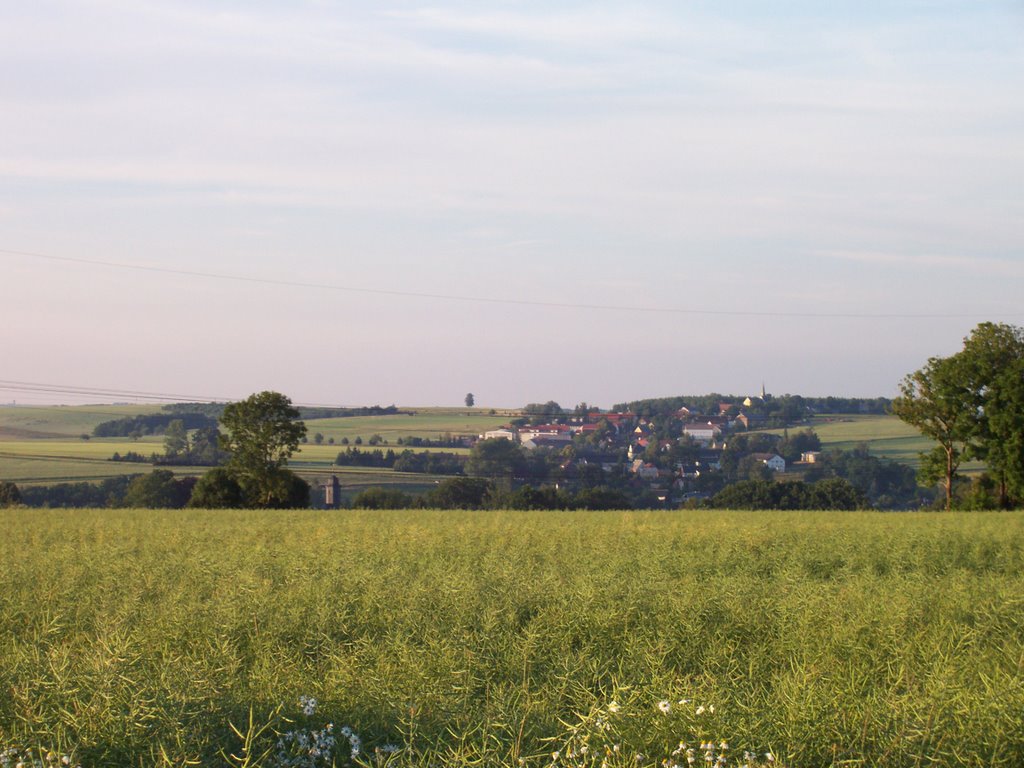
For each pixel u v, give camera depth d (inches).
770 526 1262.3
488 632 469.1
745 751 282.0
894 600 531.2
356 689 364.2
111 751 286.7
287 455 2915.8
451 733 308.0
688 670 430.0
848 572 776.3
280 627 486.0
